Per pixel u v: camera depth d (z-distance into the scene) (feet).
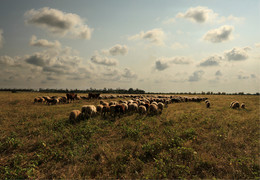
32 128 33.63
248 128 33.47
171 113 52.65
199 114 50.31
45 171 18.25
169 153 21.86
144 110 50.65
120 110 48.39
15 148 23.88
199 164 18.70
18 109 57.67
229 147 23.98
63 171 18.21
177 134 28.58
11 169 18.06
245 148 23.58
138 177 16.85
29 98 101.50
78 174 17.37
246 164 18.72
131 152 22.39
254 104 83.56
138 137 28.07
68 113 51.44
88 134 29.60
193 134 29.63
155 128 33.71
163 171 17.38
